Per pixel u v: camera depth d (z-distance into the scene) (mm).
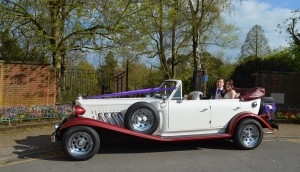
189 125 8266
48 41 14805
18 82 13547
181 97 8281
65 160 7496
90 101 8094
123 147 8703
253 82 16922
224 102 8539
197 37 21422
